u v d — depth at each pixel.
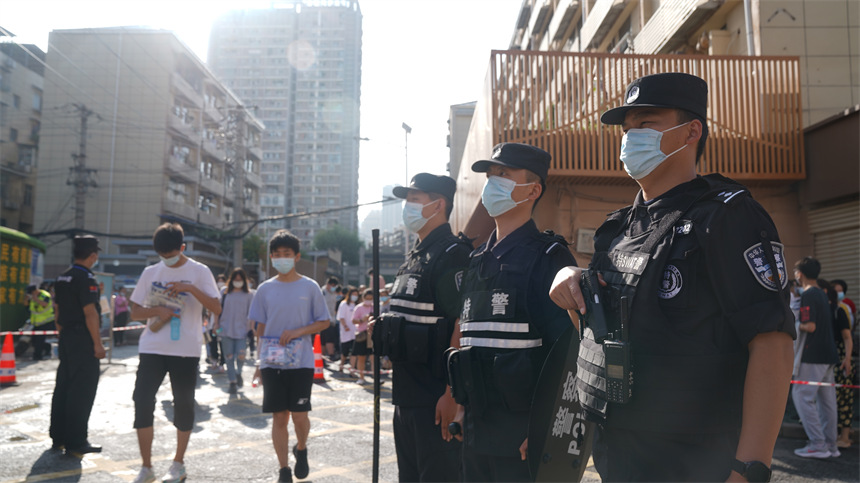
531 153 2.67
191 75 50.53
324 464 5.04
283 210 144.50
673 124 1.67
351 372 11.51
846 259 8.02
